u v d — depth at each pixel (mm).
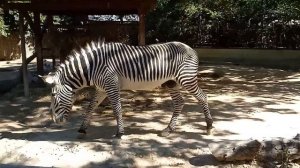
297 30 17453
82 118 7477
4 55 19219
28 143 6031
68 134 6473
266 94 9695
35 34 10312
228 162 5320
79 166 5273
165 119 7270
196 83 6094
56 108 5719
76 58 5766
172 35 18734
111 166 5262
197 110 7875
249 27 18234
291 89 10438
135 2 8453
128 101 8820
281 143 5340
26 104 8719
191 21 18750
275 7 16391
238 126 6742
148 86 6039
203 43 18906
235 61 17859
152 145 5828
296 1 15461
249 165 5273
